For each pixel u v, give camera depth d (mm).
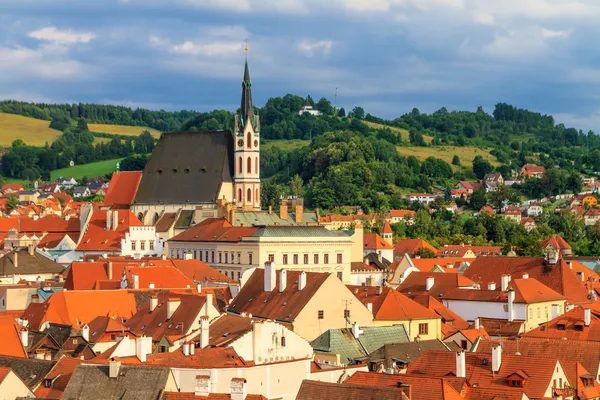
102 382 163125
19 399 170125
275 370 195000
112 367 163875
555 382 185375
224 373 185000
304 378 199625
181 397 156375
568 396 185875
